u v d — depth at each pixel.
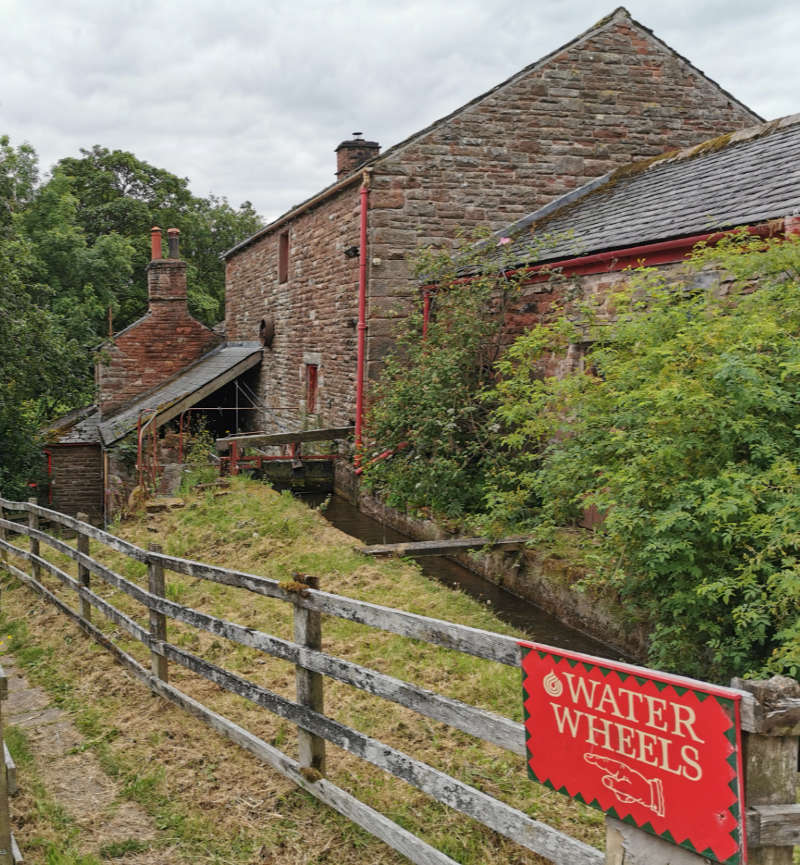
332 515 11.78
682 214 8.57
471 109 12.87
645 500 5.52
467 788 2.96
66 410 25.33
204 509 10.39
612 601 6.45
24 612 7.32
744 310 5.69
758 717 1.96
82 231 31.50
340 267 13.98
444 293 11.17
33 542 8.02
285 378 17.67
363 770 4.08
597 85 13.32
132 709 5.05
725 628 5.16
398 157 12.63
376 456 11.67
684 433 5.33
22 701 5.38
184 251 38.56
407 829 3.56
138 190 38.38
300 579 3.92
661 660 5.33
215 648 5.91
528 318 10.30
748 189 8.24
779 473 4.74
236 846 3.55
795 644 4.23
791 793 2.07
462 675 5.31
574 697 2.44
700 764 2.08
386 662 5.50
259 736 4.52
